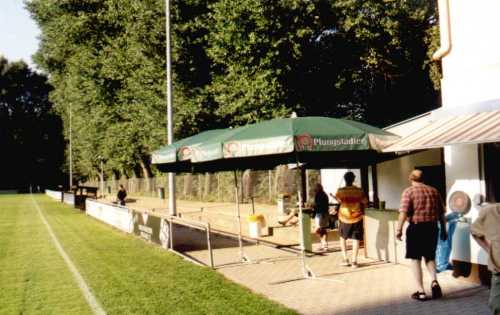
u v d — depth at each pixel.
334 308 7.68
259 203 30.17
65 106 61.41
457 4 10.02
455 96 9.97
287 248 14.47
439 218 8.19
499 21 9.18
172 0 29.36
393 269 10.56
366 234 12.23
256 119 24.84
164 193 44.81
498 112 8.59
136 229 18.33
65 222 26.89
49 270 11.99
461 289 8.62
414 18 30.97
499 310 4.75
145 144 38.41
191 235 18.88
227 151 9.30
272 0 23.77
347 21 26.47
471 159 9.34
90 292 9.31
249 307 7.65
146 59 31.30
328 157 12.22
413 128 12.51
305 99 26.86
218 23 25.39
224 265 11.98
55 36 41.72
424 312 7.30
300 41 24.89
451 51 10.16
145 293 8.98
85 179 99.94
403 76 32.47
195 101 30.42
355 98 32.19
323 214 13.76
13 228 24.17
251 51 24.44
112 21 34.88
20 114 93.56
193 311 7.58
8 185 95.94
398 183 15.22
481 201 9.11
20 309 8.30
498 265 4.71
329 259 12.20
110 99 41.31
